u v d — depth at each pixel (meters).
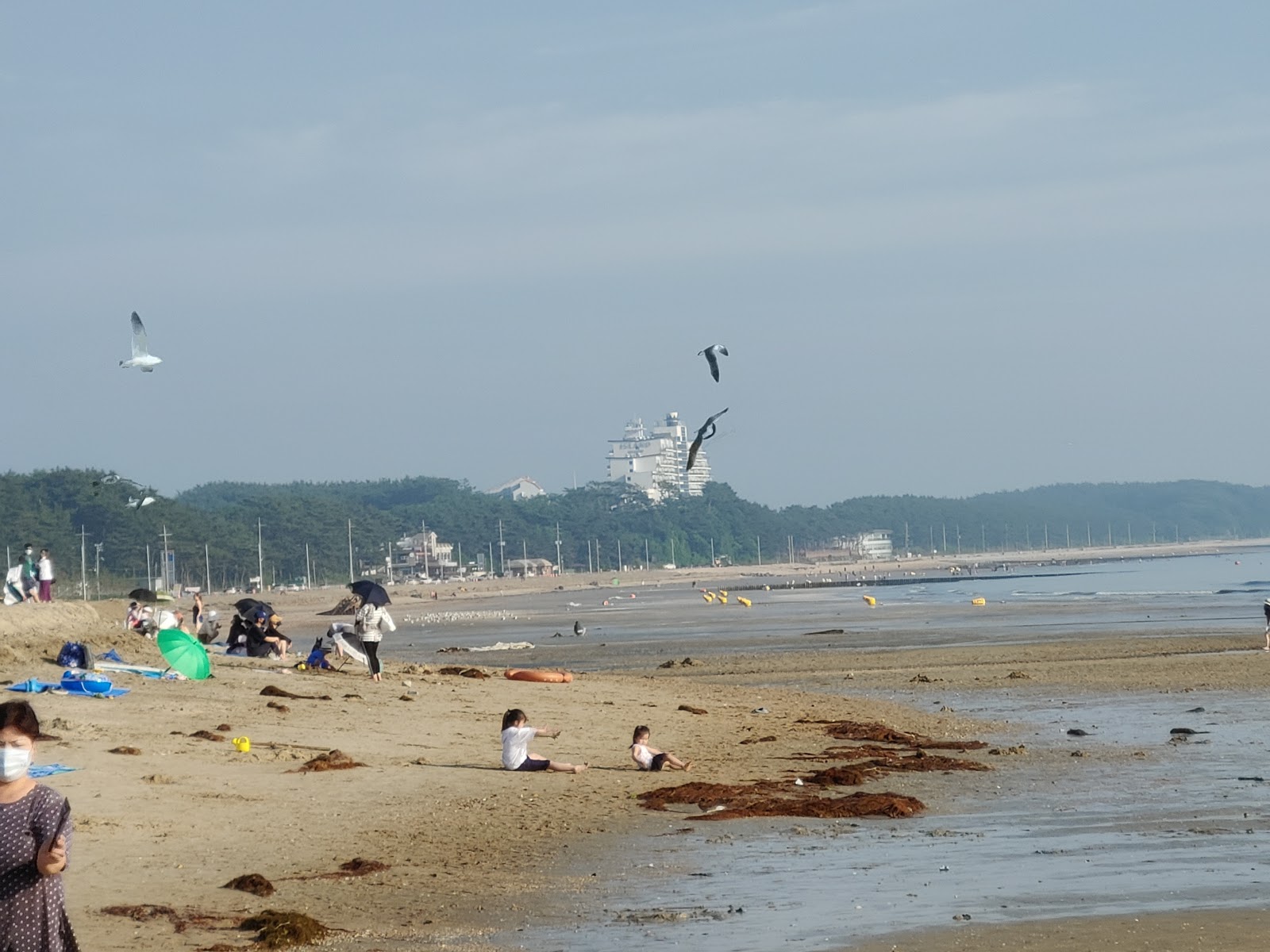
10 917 7.50
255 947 11.14
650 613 103.81
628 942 11.28
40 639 28.84
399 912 12.40
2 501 174.12
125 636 31.17
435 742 23.03
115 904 12.39
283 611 144.12
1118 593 110.12
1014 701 31.81
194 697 25.61
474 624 95.81
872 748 23.36
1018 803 18.02
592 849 15.21
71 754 19.22
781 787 19.31
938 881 13.34
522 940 11.40
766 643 59.56
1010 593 118.75
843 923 11.74
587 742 23.98
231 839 15.27
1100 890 12.76
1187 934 11.09
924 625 70.38
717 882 13.55
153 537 183.50
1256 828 15.71
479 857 14.77
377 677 31.52
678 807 17.80
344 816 16.69
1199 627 59.12
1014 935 11.18
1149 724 26.58
